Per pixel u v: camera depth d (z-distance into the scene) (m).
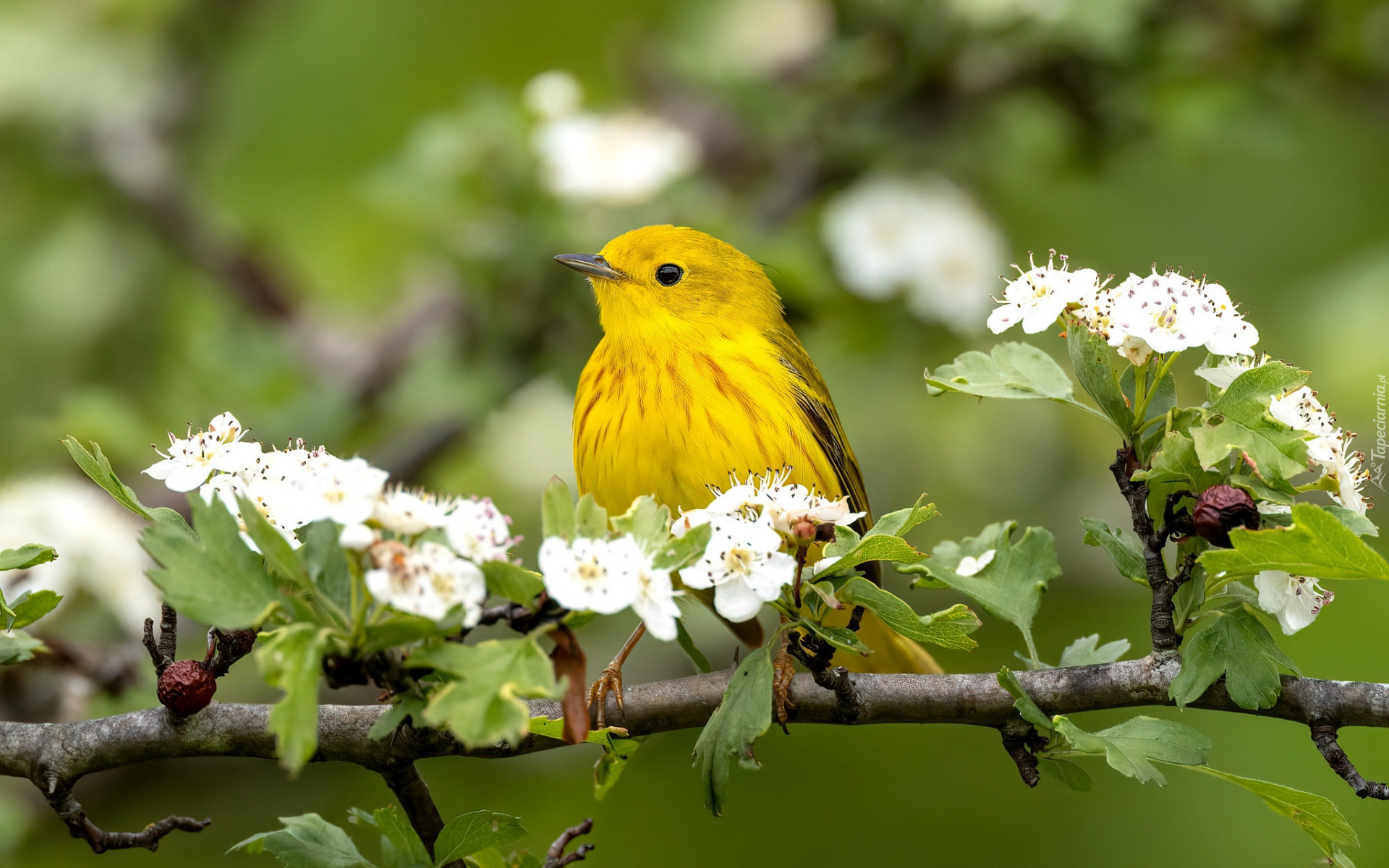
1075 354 5.60
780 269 10.97
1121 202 13.70
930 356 11.95
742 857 11.08
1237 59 12.30
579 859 5.79
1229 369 5.56
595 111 12.54
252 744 5.78
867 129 12.05
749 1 14.08
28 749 5.71
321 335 12.46
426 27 14.30
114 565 9.49
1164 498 5.73
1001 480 14.12
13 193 13.80
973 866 11.03
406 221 12.88
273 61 13.99
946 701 5.93
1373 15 12.17
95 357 13.73
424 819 5.86
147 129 13.52
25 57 13.55
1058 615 12.54
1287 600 5.28
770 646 5.50
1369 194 13.55
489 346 11.30
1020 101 12.00
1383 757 10.54
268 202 13.74
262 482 5.13
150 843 5.68
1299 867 10.25
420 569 4.36
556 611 4.64
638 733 6.36
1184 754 5.30
